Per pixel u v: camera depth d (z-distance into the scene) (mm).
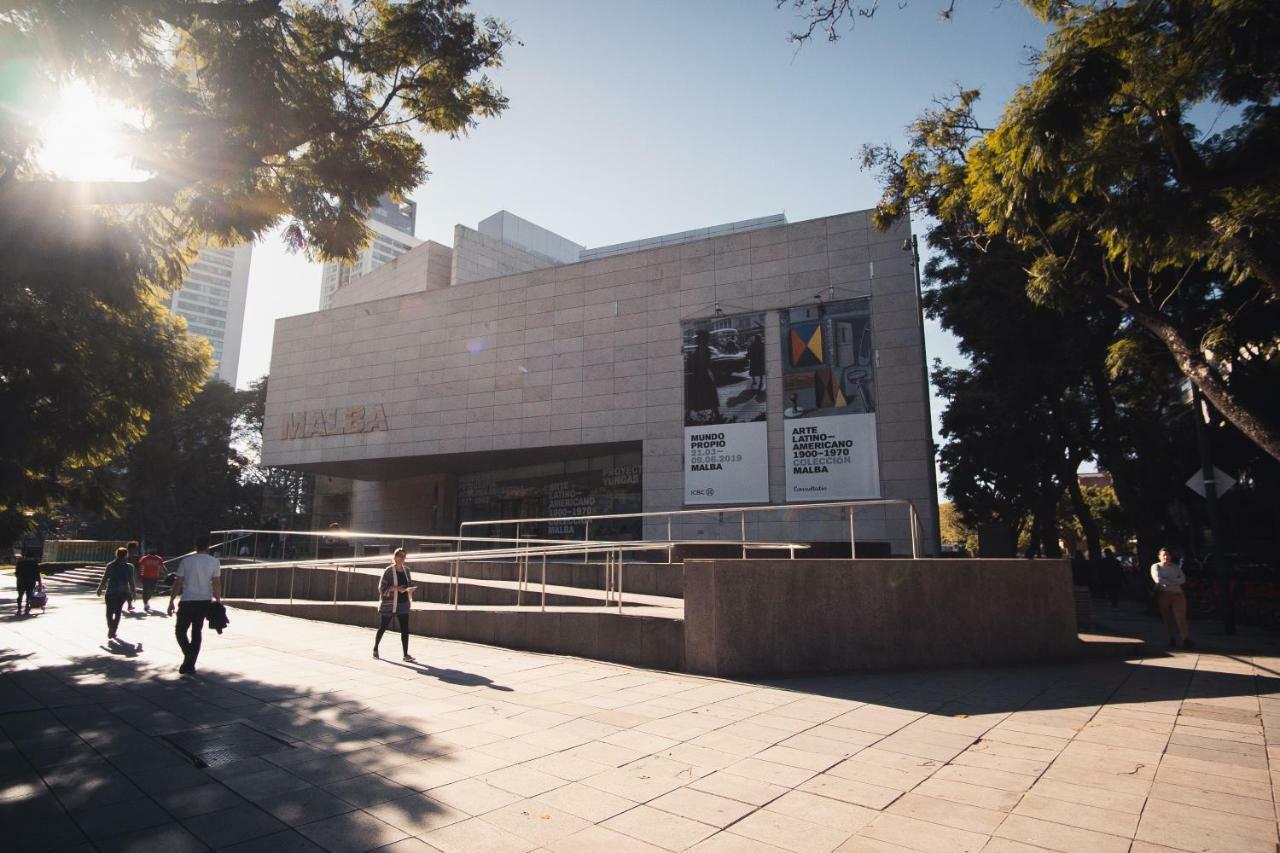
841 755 5617
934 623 9836
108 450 15266
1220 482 16547
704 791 4781
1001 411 25469
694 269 29922
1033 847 3893
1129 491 21312
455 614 12008
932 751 5738
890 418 25828
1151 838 4008
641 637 9602
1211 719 6836
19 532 16688
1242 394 19234
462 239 42531
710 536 27547
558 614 10578
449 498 39656
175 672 8953
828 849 3867
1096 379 21797
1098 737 6176
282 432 37531
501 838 3986
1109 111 10086
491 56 11688
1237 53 8781
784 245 28594
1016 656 10094
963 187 13734
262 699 7434
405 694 7699
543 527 35094
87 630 13500
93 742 5832
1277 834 4062
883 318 26641
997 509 35219
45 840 3877
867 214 27562
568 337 31734
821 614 9391
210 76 9625
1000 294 20391
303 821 4195
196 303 122438
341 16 11164
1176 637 11867
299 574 18125
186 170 9492
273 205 10961
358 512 45594
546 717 6742
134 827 4074
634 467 32469
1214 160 12266
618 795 4695
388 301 36156
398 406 34875
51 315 13000
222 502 50500
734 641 8938
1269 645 12156
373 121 11273
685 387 29109
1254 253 9078
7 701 7328
